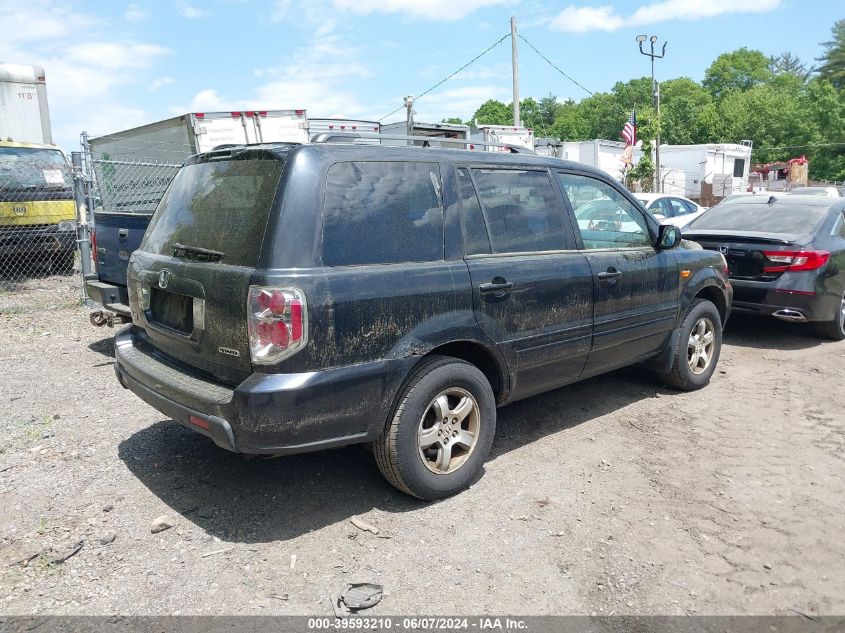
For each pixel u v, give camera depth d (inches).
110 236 246.8
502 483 160.4
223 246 135.5
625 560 129.4
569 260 173.6
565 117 3287.4
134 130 515.2
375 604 115.3
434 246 146.6
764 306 289.7
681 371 220.8
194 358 141.6
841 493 156.9
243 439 123.6
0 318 332.2
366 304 131.5
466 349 157.8
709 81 3811.5
